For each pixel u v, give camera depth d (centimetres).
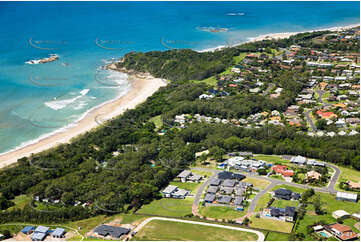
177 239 18450
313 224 18600
